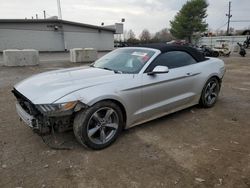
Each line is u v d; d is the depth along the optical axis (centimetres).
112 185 265
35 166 297
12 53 1298
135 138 376
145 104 390
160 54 419
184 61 466
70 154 325
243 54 2362
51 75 386
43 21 2683
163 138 378
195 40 5106
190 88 470
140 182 270
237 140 377
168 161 312
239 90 726
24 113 332
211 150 343
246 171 292
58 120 310
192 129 416
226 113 502
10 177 276
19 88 350
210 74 505
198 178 278
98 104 324
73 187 261
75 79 353
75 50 1552
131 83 362
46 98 301
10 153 325
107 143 344
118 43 4081
